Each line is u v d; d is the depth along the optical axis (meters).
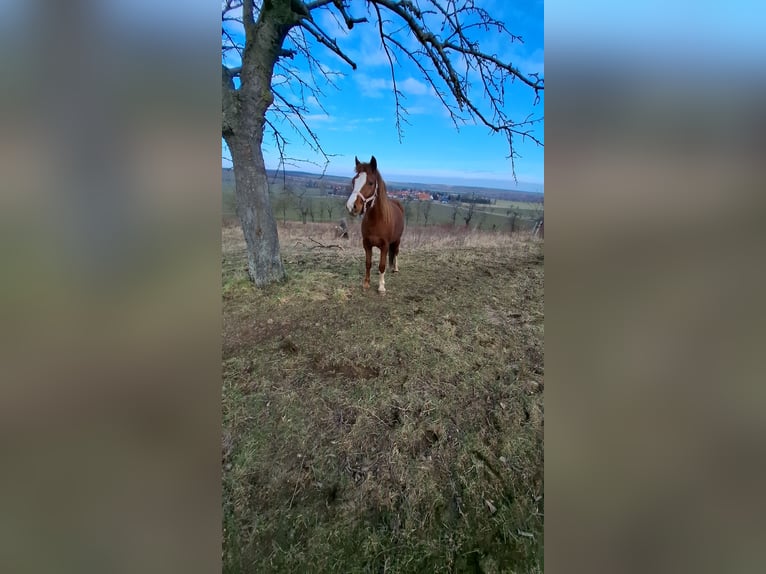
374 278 3.85
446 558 1.28
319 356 2.37
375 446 1.69
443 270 4.18
